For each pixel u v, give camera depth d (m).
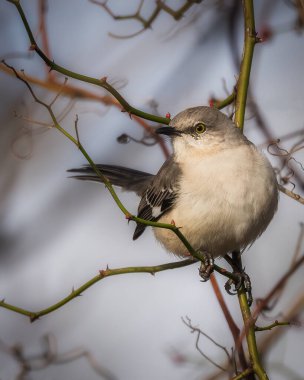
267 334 10.18
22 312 8.57
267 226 10.52
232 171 10.06
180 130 10.61
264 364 9.96
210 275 9.94
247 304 9.16
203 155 10.36
